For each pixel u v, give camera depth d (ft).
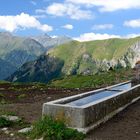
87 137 53.36
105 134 56.08
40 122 53.42
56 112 56.18
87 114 56.13
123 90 92.84
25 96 108.88
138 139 53.52
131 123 65.57
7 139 50.14
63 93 121.19
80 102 68.64
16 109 76.74
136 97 97.45
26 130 54.08
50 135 49.62
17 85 159.74
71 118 55.16
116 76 232.94
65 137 50.16
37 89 136.46
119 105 77.46
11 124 58.90
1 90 129.08
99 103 62.34
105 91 92.53
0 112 70.69
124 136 55.16
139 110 80.69
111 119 68.80
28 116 67.82
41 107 80.69
